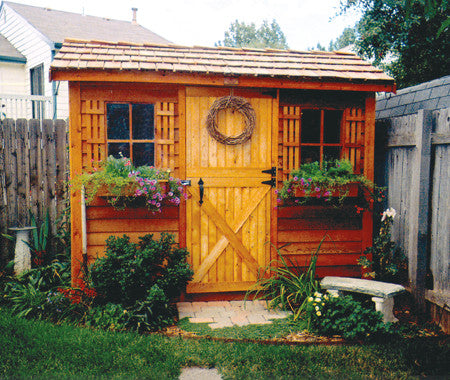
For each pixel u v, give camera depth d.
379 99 7.66
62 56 4.83
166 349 3.84
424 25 8.38
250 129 5.17
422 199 4.60
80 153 4.93
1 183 5.99
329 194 5.11
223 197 5.25
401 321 4.63
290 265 5.41
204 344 3.99
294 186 5.13
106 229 5.04
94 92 4.92
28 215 6.15
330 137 5.48
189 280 4.86
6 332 4.04
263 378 3.39
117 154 5.07
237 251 5.30
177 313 4.87
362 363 3.65
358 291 4.45
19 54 13.65
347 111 5.42
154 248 4.68
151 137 5.12
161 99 5.07
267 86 5.06
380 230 5.36
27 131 6.09
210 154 5.20
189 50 5.56
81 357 3.65
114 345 3.88
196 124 5.14
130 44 5.50
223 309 5.01
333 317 4.29
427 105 5.90
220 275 5.30
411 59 9.01
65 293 4.89
